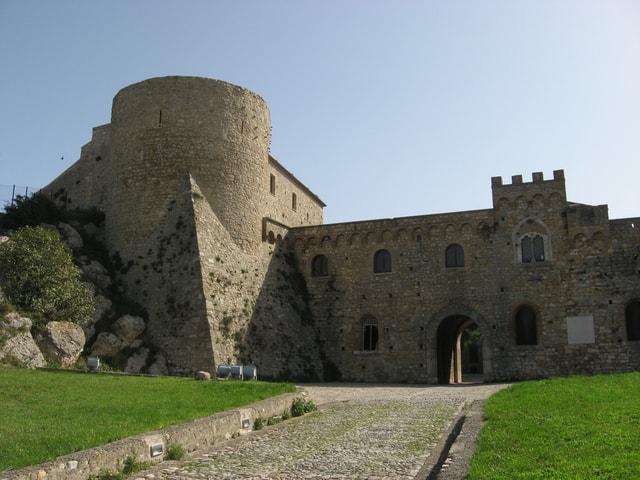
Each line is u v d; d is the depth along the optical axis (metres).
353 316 46.06
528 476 9.96
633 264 40.31
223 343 36.59
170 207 40.44
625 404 17.61
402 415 20.88
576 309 40.88
